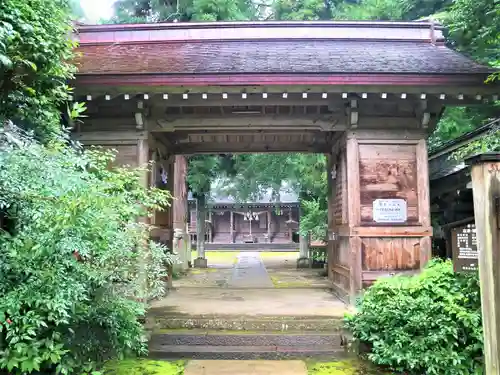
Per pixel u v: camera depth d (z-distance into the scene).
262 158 13.95
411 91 6.48
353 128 7.06
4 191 3.54
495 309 3.38
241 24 8.96
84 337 4.18
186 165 14.80
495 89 6.45
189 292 8.80
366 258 6.89
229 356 5.45
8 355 3.44
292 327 5.92
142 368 5.04
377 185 7.05
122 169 5.60
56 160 3.88
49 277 3.67
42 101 5.05
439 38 8.48
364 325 5.27
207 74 6.39
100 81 6.39
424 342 4.74
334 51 7.95
